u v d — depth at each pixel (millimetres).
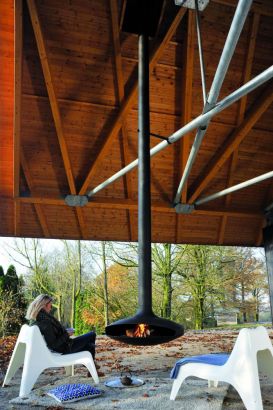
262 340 3309
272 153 8422
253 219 9719
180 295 16766
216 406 3262
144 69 5207
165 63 6699
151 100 7152
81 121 7176
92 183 8195
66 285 19141
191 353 6762
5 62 6102
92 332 4625
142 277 4422
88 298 18469
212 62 6754
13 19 5598
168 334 4266
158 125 7523
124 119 7172
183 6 5070
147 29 5422
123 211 8812
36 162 7598
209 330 11820
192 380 4309
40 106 6859
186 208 8625
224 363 3285
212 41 6469
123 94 6836
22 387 3709
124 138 7531
